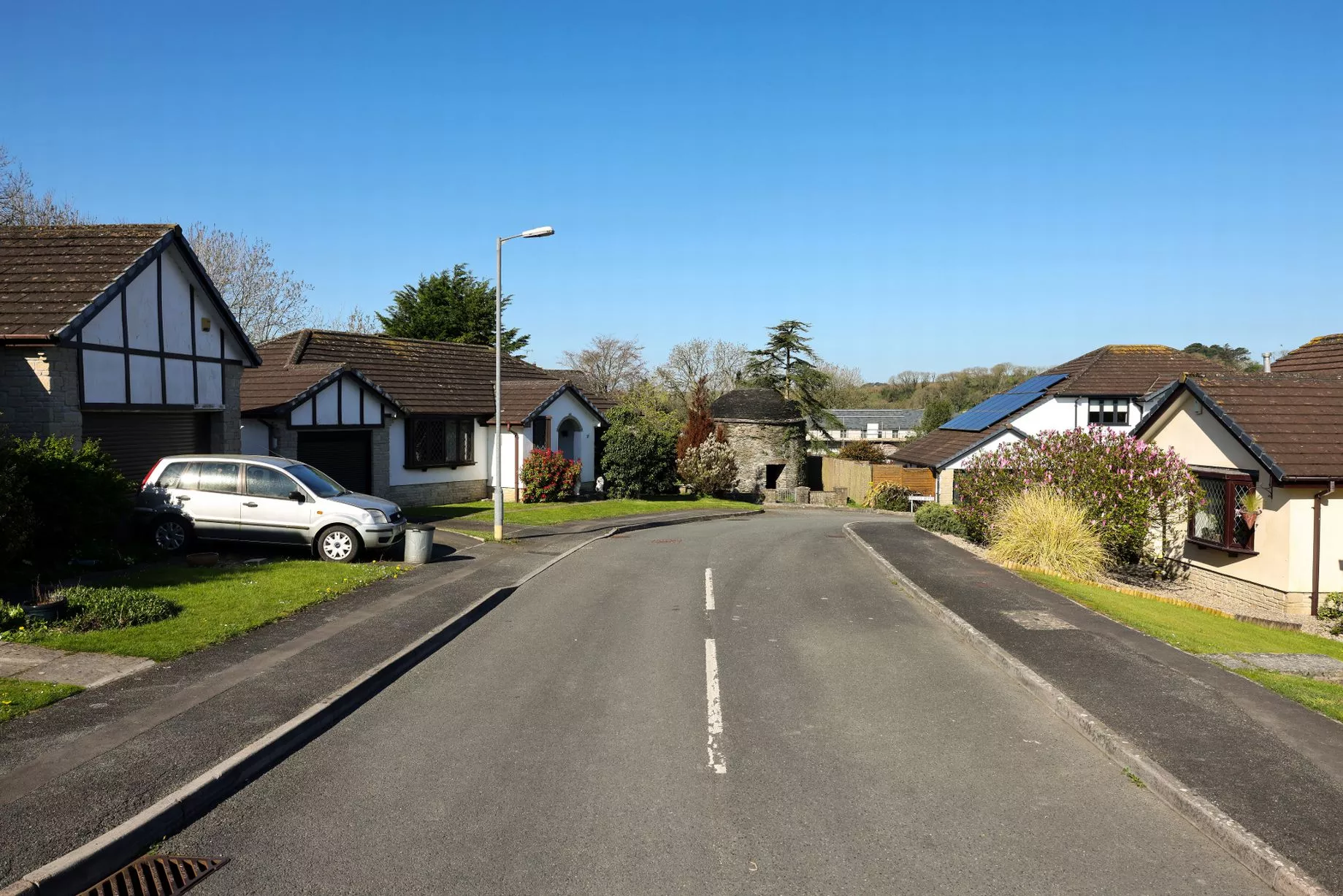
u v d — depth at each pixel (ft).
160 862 17.15
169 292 57.21
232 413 64.44
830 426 216.13
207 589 40.88
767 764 22.62
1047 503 56.54
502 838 18.22
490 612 42.14
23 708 24.22
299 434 75.00
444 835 18.34
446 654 33.86
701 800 20.30
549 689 29.27
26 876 15.56
